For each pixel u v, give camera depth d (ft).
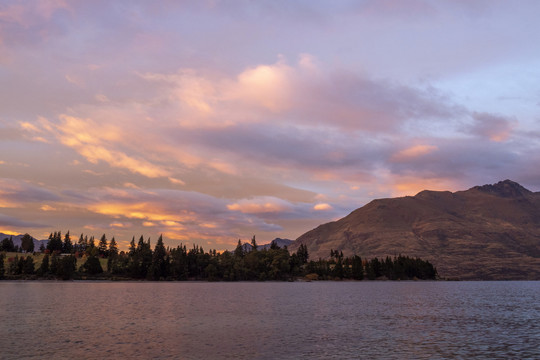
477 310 330.13
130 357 141.79
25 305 321.93
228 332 198.18
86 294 459.73
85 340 172.24
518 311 323.16
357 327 220.64
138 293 497.46
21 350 151.43
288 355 147.33
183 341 172.35
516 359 144.46
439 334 199.00
